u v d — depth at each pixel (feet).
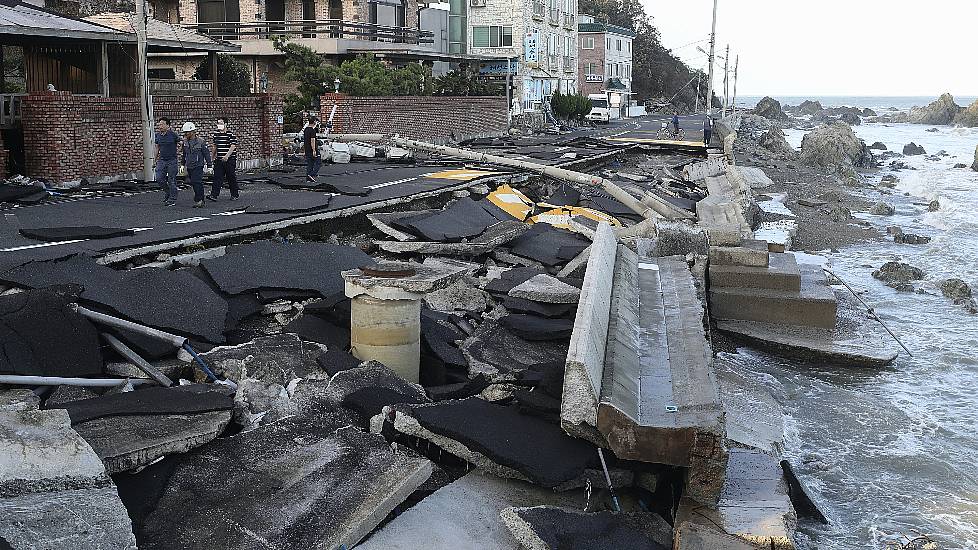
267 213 54.95
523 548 22.86
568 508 25.12
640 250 57.31
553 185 88.02
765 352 52.80
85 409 24.70
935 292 68.95
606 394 27.22
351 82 116.16
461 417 27.17
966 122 451.53
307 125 73.56
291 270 42.60
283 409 27.84
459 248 52.75
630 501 26.61
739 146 214.69
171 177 58.34
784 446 37.19
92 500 19.53
